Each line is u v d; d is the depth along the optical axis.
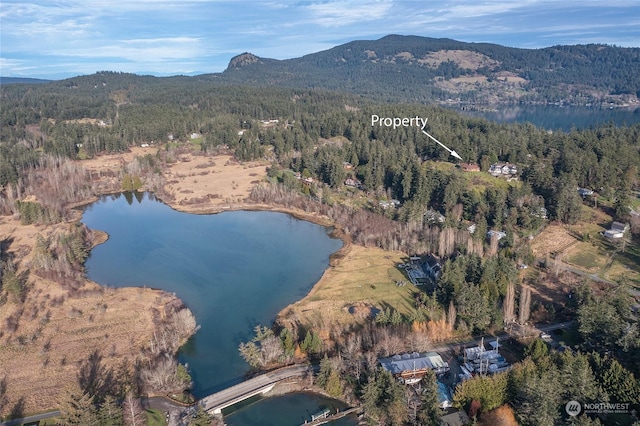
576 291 109.56
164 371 87.81
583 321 93.75
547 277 127.19
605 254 141.75
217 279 136.25
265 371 92.75
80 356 97.50
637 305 107.94
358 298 120.81
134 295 123.44
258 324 111.38
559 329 102.19
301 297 124.25
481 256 130.88
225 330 109.06
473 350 93.50
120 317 112.31
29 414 81.56
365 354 93.81
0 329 106.50
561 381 76.38
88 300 120.25
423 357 90.88
